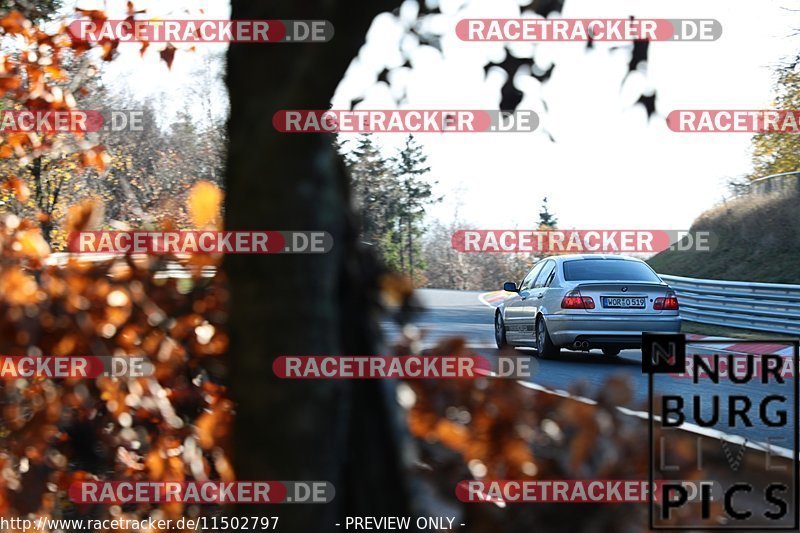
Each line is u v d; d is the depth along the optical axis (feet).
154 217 18.74
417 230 394.93
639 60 10.58
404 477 10.80
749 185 189.57
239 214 10.61
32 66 30.71
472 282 423.23
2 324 16.40
